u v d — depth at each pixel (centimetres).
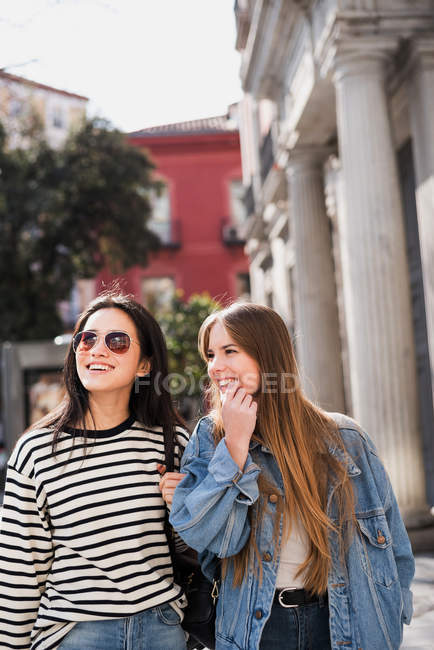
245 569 167
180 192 2436
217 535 162
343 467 169
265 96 989
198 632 183
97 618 170
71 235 1686
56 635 170
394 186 595
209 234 2431
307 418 175
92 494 177
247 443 163
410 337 583
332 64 624
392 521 174
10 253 1642
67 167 1658
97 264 1814
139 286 2398
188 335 1253
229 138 2427
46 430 184
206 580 186
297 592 167
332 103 757
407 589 173
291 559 168
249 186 1498
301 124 816
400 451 569
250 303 181
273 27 809
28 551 175
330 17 614
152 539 180
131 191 1770
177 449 194
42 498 177
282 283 1290
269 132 1145
